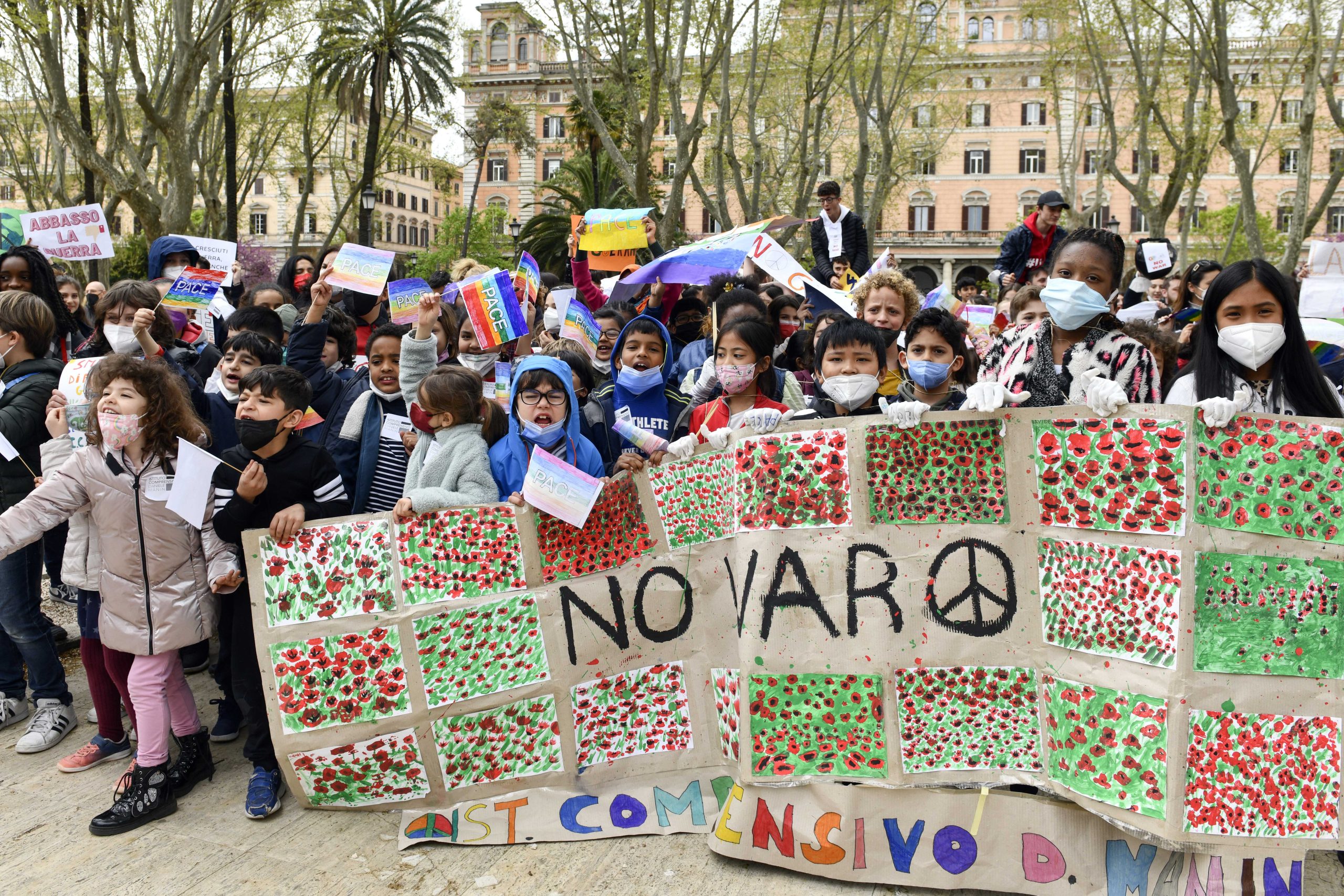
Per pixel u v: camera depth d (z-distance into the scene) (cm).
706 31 1253
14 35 1356
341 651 336
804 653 312
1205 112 1639
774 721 313
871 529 309
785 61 1711
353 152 2820
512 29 5366
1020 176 5262
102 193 1633
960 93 3606
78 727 434
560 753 345
